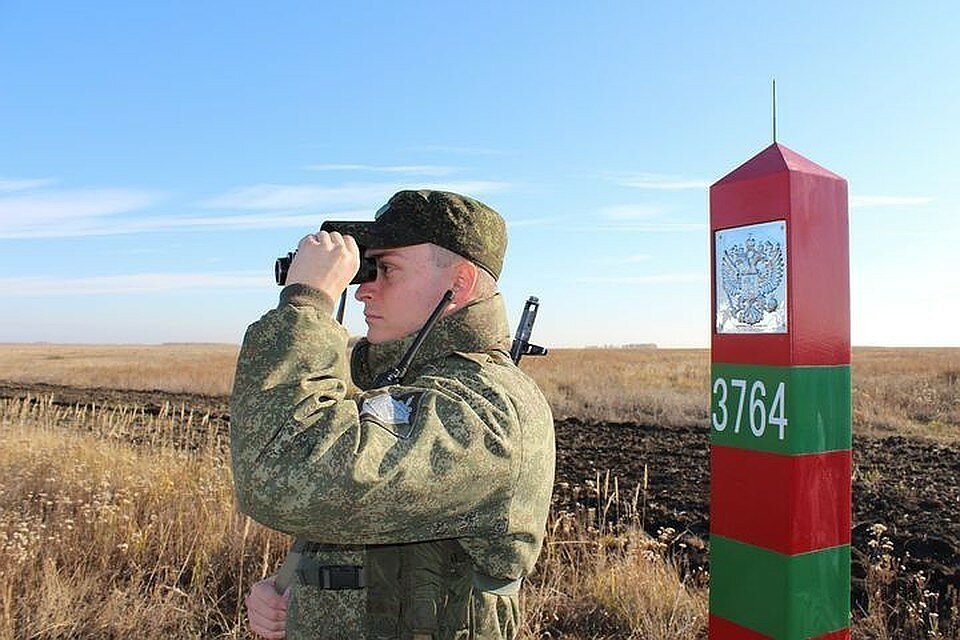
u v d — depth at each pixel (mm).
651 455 10008
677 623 4152
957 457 9586
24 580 4539
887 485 7707
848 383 2217
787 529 2115
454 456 1475
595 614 4398
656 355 46844
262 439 1438
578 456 9914
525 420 1622
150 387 25984
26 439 7992
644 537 5266
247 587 4793
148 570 4875
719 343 2352
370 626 1593
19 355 60562
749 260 2254
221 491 5996
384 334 1802
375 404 1506
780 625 2119
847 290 2219
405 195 1775
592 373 25547
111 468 6656
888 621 4281
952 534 5836
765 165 2221
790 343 2125
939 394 16969
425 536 1532
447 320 1732
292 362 1487
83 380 29297
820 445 2156
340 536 1470
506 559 1604
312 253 1604
